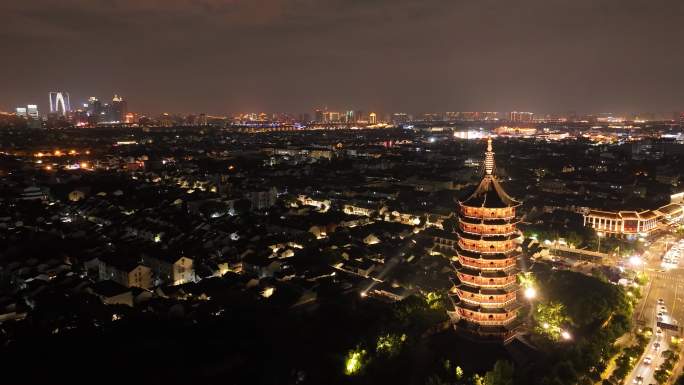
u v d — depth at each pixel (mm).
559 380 152000
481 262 181125
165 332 194875
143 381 163125
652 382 162125
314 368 170375
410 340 179625
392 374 163625
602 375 166125
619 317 196875
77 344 184000
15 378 162125
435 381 150125
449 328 192750
